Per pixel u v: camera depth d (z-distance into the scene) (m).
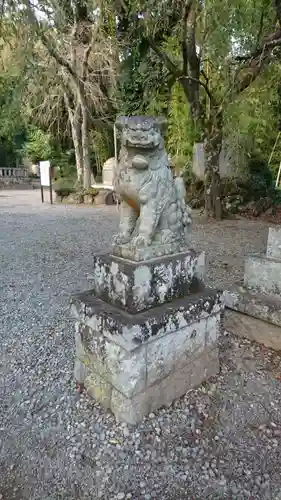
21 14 5.54
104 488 1.41
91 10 7.89
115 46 8.88
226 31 5.61
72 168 14.28
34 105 11.69
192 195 9.29
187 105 8.35
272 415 1.78
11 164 19.70
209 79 7.77
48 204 11.11
